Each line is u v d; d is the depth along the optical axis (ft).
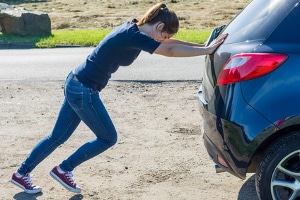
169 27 18.26
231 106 16.83
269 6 17.31
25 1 121.80
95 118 19.20
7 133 27.76
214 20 89.35
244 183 21.47
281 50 16.47
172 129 28.25
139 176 22.29
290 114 16.24
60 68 46.09
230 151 17.13
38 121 29.81
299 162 16.88
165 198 20.26
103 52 18.47
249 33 17.19
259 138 16.56
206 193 20.65
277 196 17.07
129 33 17.83
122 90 36.70
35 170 22.97
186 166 23.25
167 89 36.99
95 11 103.35
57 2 119.44
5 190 21.06
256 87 16.51
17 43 64.13
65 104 20.01
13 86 38.09
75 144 26.12
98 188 21.21
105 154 24.72
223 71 17.08
